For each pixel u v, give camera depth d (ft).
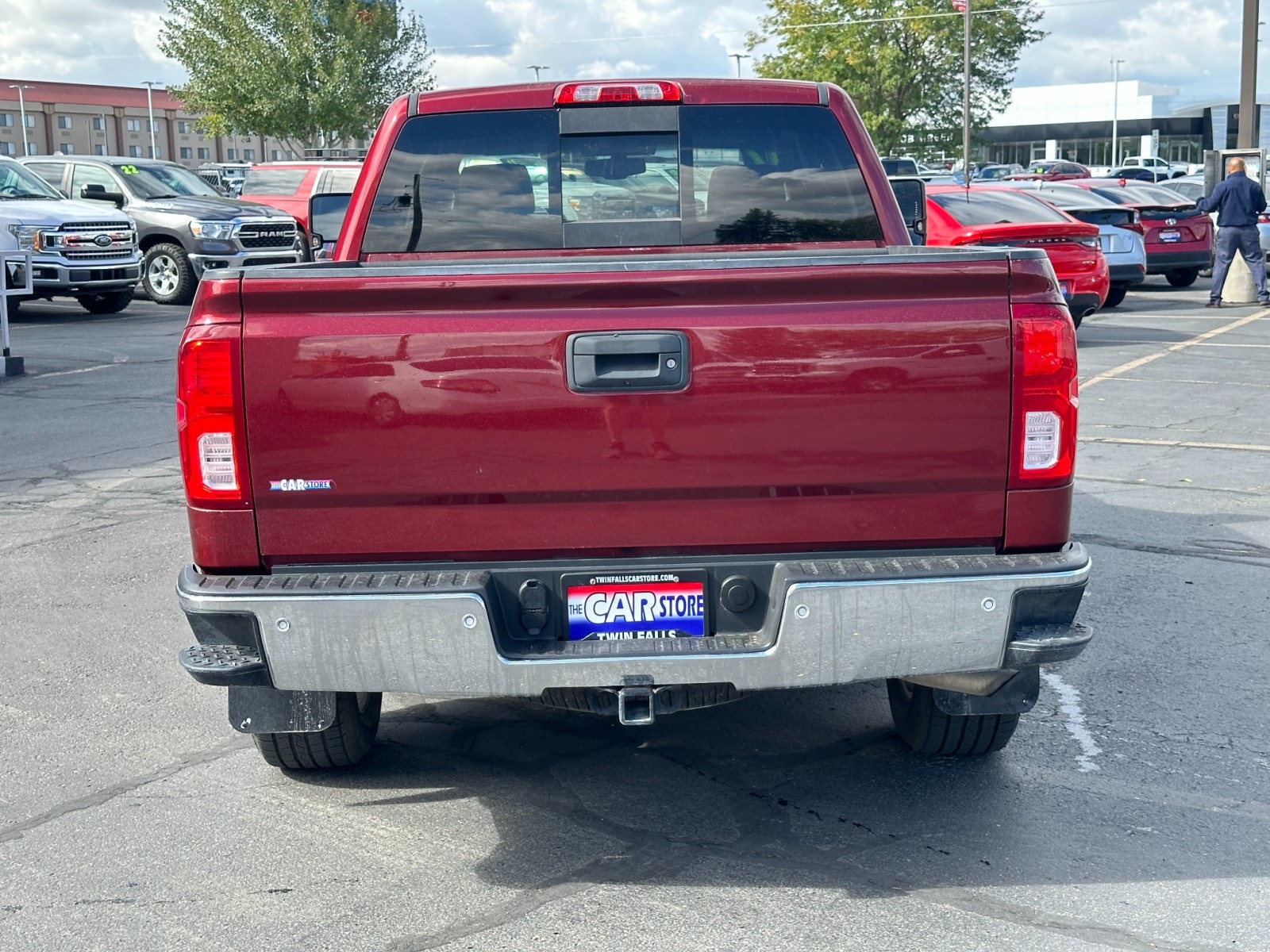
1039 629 11.10
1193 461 29.43
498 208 15.51
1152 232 73.10
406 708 16.21
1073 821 12.84
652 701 11.03
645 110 15.42
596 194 15.52
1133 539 23.07
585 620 11.24
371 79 137.28
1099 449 30.89
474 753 14.76
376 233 15.52
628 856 12.21
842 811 13.12
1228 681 16.56
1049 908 11.16
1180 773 13.94
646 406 10.95
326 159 77.92
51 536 23.94
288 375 10.87
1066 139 303.07
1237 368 43.62
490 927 10.94
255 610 10.71
